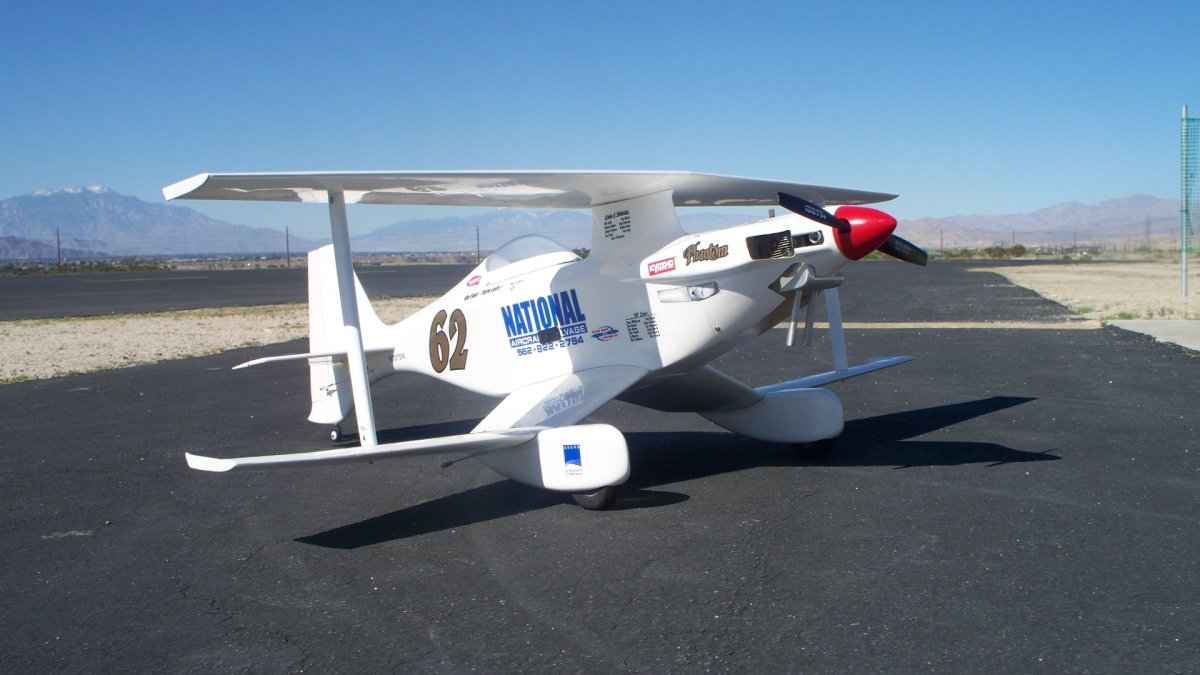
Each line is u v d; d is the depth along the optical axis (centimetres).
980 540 463
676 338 593
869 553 446
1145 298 2200
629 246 613
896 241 565
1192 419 770
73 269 8550
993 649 337
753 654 337
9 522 543
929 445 696
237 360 1388
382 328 796
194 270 7894
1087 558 434
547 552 464
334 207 566
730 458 672
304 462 478
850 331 1552
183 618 389
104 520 545
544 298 659
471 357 716
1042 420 779
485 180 540
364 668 336
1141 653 331
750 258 550
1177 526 482
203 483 635
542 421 581
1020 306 2038
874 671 321
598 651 344
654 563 441
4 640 370
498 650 348
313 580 433
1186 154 2200
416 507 563
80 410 948
